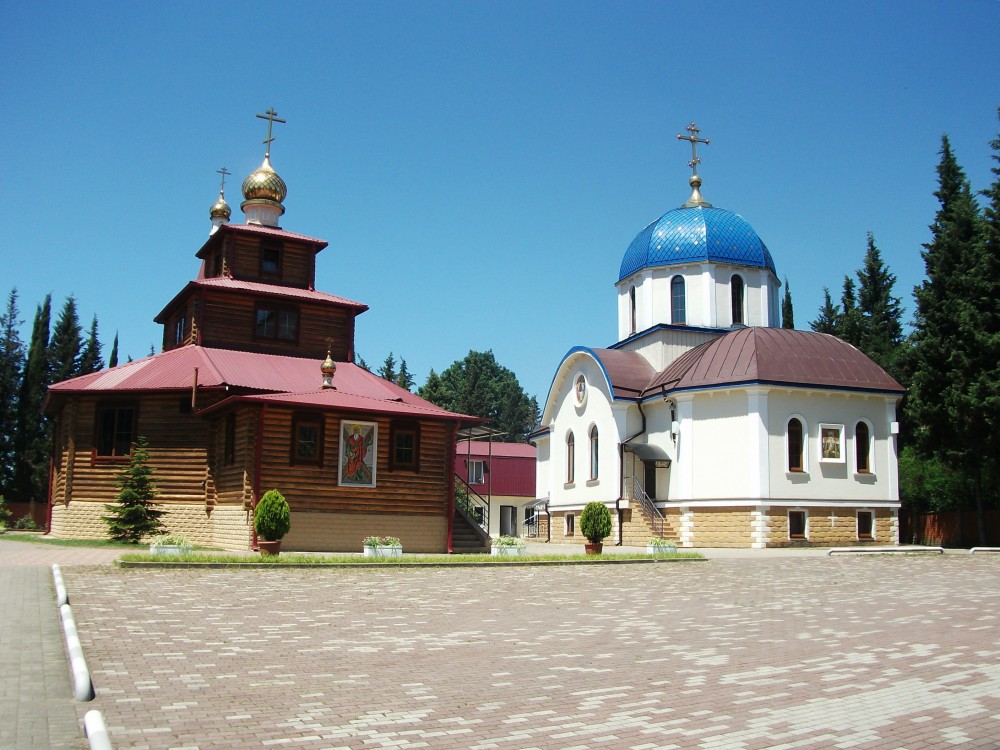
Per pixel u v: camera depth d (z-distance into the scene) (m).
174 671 9.63
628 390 41.53
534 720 7.94
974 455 36.69
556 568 24.00
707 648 11.67
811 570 23.98
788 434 36.28
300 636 12.08
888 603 16.70
